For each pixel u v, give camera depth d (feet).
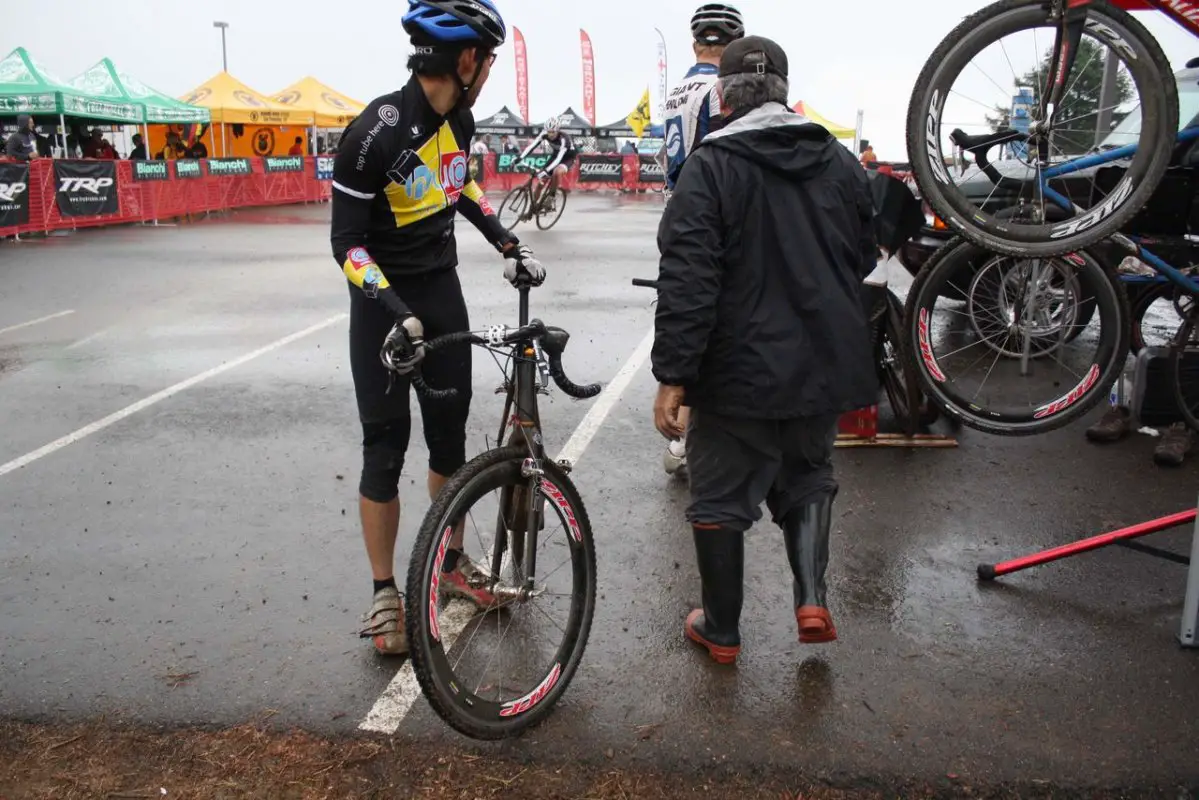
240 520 12.99
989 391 18.28
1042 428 13.42
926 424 16.69
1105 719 8.50
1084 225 9.73
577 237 51.21
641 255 42.55
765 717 8.56
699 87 13.11
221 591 10.95
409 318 7.82
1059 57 9.65
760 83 8.39
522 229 56.44
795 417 8.39
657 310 8.17
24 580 11.25
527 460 8.55
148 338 24.54
